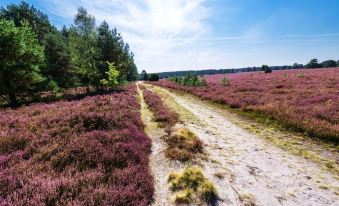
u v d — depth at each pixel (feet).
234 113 56.80
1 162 18.06
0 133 24.89
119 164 20.27
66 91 101.91
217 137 34.50
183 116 50.72
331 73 138.72
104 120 31.58
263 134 37.24
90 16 101.76
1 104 62.75
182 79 167.63
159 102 66.90
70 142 22.57
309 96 63.16
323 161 25.85
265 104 57.98
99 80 98.68
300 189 19.29
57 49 123.54
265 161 25.35
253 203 16.74
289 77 132.87
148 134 33.86
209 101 78.69
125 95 75.97
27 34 69.41
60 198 13.33
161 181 19.27
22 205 12.38
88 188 14.88
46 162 18.78
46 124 29.84
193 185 17.84
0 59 60.18
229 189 18.57
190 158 24.52
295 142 32.89
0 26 60.23
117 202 13.89
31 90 70.90
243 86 106.11
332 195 18.52
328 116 41.04
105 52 103.19
